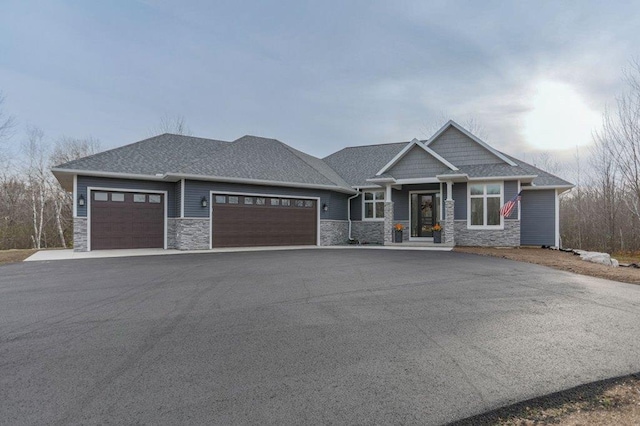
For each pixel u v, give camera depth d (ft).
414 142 62.69
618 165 73.26
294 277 29.30
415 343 13.91
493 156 62.80
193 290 24.21
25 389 10.28
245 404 9.36
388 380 10.74
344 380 10.75
